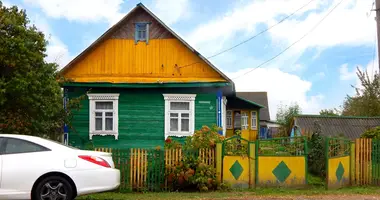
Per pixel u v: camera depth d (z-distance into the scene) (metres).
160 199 10.41
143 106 18.05
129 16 18.78
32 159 8.73
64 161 8.81
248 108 31.33
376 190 11.95
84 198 10.62
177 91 17.98
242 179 12.06
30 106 12.52
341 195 11.02
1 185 8.52
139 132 17.95
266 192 11.41
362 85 29.00
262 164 12.12
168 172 11.99
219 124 17.78
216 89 17.98
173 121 18.00
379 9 14.82
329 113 36.19
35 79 12.31
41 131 13.34
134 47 18.72
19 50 12.17
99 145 17.97
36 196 8.65
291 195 10.98
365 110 28.31
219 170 12.06
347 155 12.83
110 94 18.05
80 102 17.59
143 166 12.02
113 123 18.02
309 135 15.48
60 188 8.76
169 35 18.64
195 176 11.72
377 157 12.93
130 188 11.86
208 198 10.52
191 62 18.36
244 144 12.33
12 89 11.86
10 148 8.81
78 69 18.66
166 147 12.70
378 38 14.76
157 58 18.58
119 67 18.64
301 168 12.09
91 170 8.89
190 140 12.68
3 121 12.19
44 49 13.06
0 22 12.36
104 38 18.69
